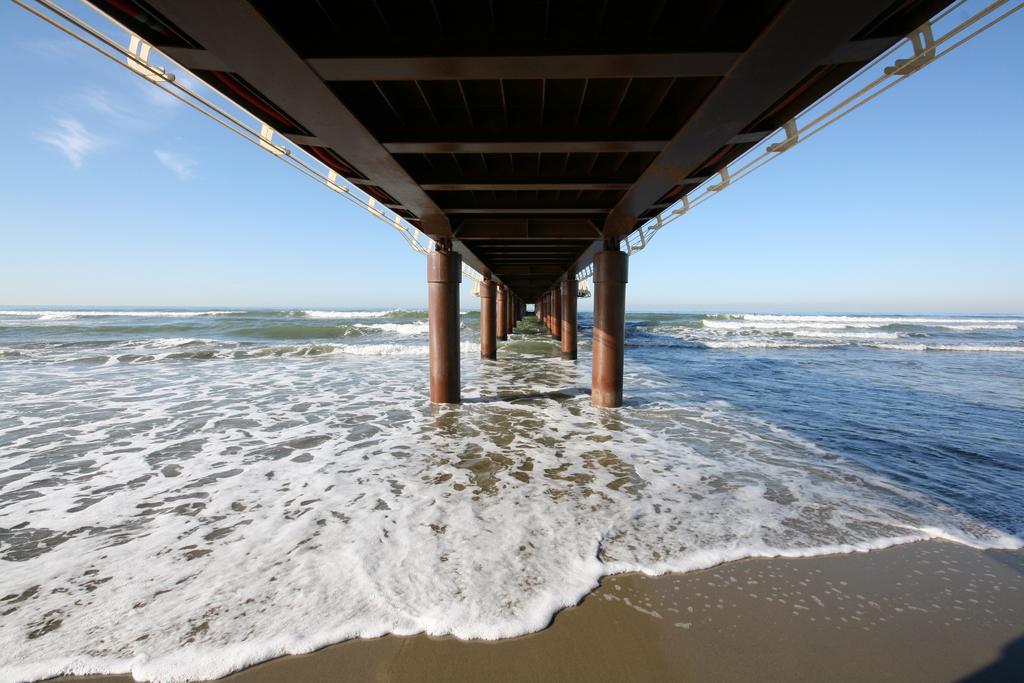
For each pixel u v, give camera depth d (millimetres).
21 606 3254
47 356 18062
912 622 3137
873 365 18469
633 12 3496
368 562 3803
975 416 9406
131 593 3406
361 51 3551
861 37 3346
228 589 3449
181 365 16547
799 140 4641
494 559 3844
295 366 16391
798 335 35188
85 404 10031
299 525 4480
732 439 7543
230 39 3250
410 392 11531
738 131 4789
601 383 9820
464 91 4711
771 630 3049
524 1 3508
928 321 61531
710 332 37750
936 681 2650
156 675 2676
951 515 4754
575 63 3621
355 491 5332
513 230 10227
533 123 5250
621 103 4863
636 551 3982
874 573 3705
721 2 3264
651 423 8562
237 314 61906
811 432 8023
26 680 2633
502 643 2912
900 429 8281
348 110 4355
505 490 5363
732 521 4570
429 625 3057
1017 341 31406
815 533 4340
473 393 11445
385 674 2680
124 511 4809
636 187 6797
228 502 5035
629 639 2957
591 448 7016
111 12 3133
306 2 3398
